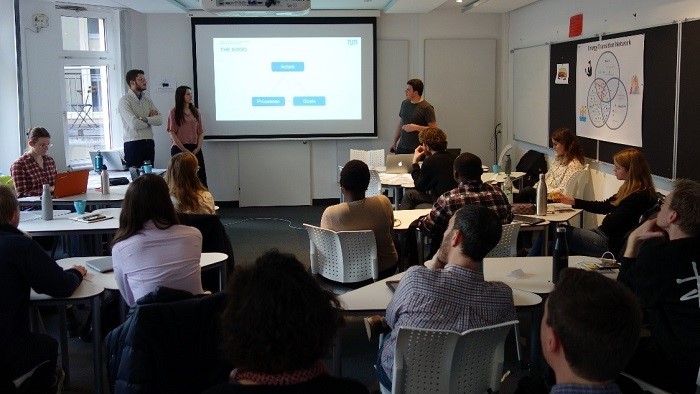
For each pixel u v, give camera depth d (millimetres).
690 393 2688
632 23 6352
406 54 9797
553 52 8148
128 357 2631
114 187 6699
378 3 8992
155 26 9492
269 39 9523
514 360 4211
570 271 1586
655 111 5926
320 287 1458
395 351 2561
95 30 8969
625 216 4891
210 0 5344
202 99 9555
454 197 4371
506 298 2625
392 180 7062
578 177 6527
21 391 2975
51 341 3164
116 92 9219
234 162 9867
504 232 4414
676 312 2711
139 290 3268
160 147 9727
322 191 10039
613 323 1434
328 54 9617
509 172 7688
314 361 1408
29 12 7840
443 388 2600
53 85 8172
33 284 3125
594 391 1453
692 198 2754
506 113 9969
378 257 4293
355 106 9750
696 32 5301
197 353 2682
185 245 3336
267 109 9664
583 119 7387
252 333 1354
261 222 8789
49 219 5125
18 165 6148
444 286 2582
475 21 9812
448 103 9930
